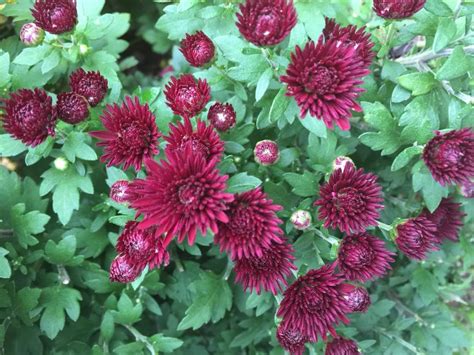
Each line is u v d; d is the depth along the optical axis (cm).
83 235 29
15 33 35
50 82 31
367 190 21
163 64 44
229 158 23
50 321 27
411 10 22
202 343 33
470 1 23
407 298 33
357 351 22
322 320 21
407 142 24
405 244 22
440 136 22
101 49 33
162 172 18
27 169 34
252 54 22
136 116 21
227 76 26
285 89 22
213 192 18
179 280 30
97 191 30
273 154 25
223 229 19
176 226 18
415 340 31
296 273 23
